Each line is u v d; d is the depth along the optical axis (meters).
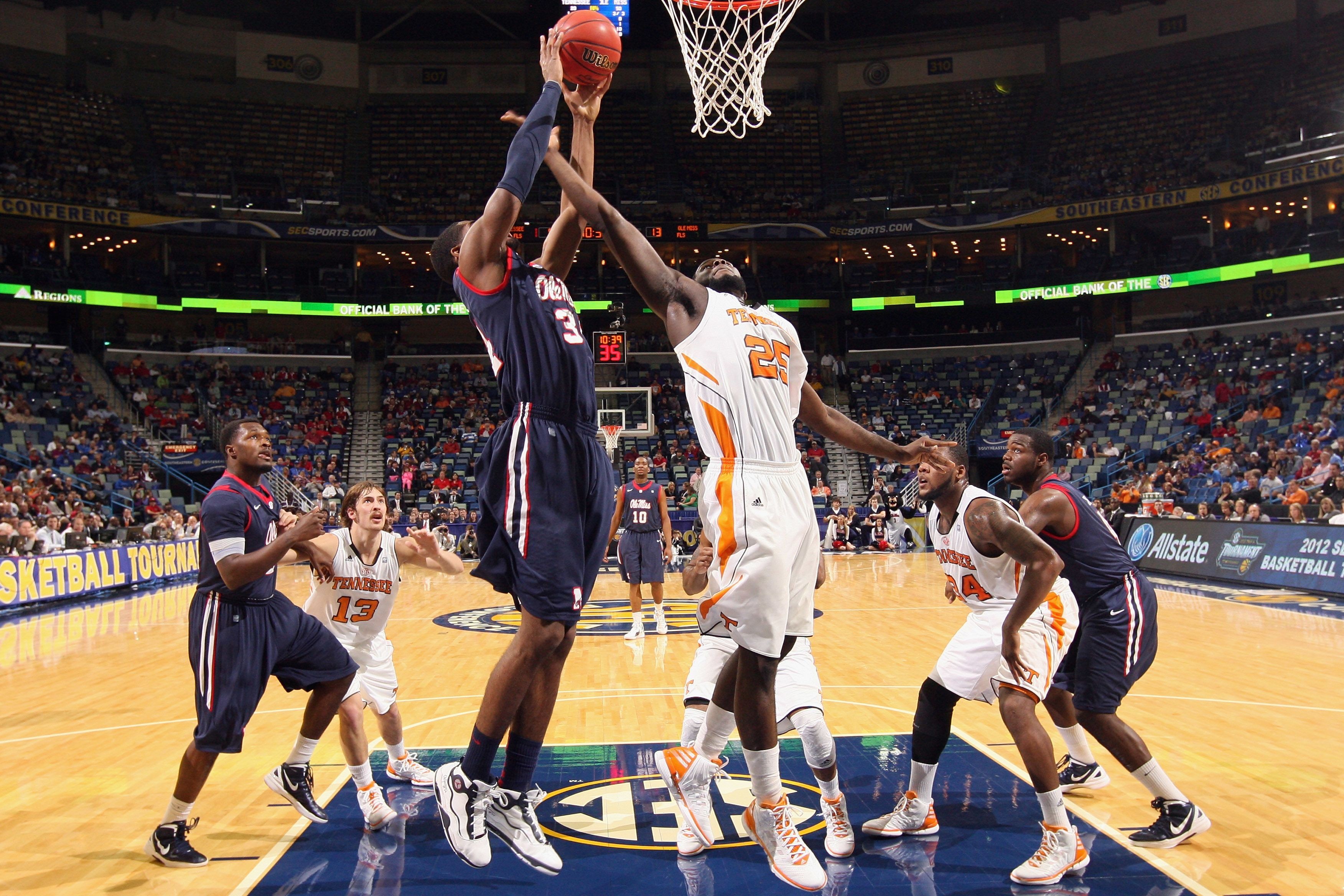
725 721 3.51
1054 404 26.48
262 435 4.02
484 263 2.78
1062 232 28.36
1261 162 24.25
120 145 26.66
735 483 2.71
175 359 26.80
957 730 5.61
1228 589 13.38
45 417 22.12
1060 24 30.02
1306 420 20.77
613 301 27.86
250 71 29.45
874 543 23.02
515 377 2.75
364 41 30.44
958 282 28.28
